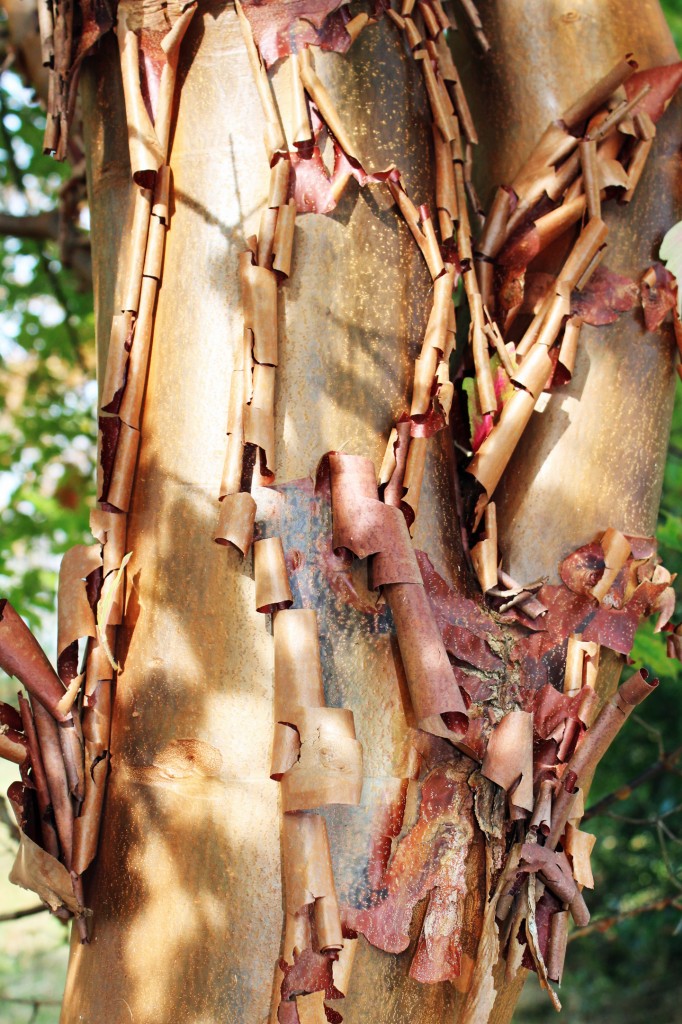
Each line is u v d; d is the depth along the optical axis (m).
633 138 1.41
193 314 1.24
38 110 3.60
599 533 1.31
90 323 4.06
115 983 1.13
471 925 1.13
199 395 1.22
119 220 1.35
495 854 1.16
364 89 1.31
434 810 1.14
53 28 1.41
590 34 1.47
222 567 1.16
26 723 1.21
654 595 1.31
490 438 1.29
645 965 5.41
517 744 1.15
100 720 1.20
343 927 1.08
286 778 1.08
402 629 1.15
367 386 1.22
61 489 4.10
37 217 3.35
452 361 1.49
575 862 1.24
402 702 1.15
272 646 1.14
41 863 1.17
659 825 2.56
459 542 1.27
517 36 1.49
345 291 1.23
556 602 1.29
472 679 1.18
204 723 1.14
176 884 1.12
